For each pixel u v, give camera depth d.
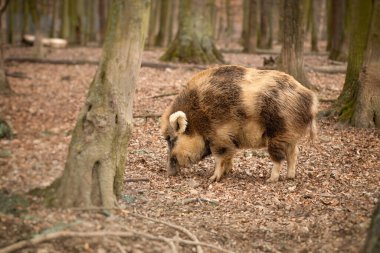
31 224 7.66
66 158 8.91
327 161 13.04
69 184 8.41
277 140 11.32
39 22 33.91
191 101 11.63
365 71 15.84
